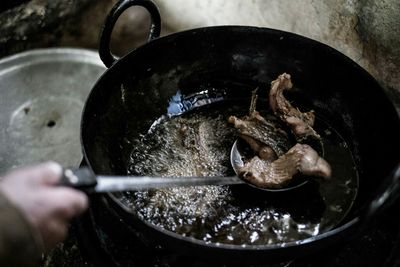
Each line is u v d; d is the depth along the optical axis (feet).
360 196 4.07
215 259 3.26
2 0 6.42
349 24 5.07
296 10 5.46
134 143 4.53
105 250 3.94
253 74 4.99
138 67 4.56
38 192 2.68
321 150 4.41
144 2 4.42
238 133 4.43
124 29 7.16
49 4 6.68
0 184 2.76
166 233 3.15
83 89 6.03
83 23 7.06
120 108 4.53
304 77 4.80
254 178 4.00
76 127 5.66
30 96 5.94
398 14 4.57
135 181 3.14
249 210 3.98
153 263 3.88
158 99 4.82
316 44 4.54
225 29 4.70
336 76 4.57
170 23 6.92
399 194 3.06
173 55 4.74
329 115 4.70
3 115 5.74
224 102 4.94
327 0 5.09
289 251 3.15
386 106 4.03
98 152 4.09
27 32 6.78
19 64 6.19
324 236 3.15
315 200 4.05
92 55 6.30
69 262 4.23
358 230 3.27
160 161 4.39
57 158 5.35
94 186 2.90
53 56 6.29
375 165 4.08
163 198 4.05
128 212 3.23
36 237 2.68
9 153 5.38
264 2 5.71
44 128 5.65
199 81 5.01
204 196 4.08
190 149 4.49
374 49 5.00
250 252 3.10
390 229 4.09
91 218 4.15
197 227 3.88
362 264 3.87
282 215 3.95
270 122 4.63
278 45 4.73
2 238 2.54
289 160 4.00
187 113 4.85
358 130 4.42
